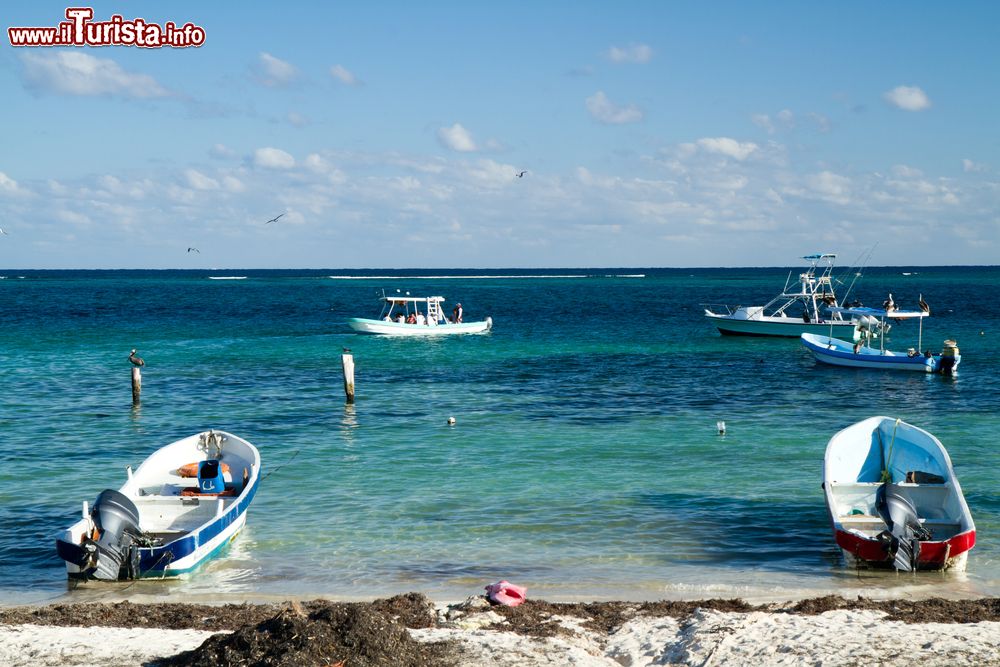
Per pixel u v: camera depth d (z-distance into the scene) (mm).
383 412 35875
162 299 138000
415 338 68688
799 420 33938
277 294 160750
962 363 52062
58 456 28328
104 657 13195
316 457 27922
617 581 17531
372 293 165375
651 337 68750
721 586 17219
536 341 65938
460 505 22594
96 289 182750
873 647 13289
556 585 17359
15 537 20406
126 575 17719
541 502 22766
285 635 12375
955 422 33531
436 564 18531
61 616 15188
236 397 39812
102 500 18297
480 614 15117
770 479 24828
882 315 54219
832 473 21656
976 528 20594
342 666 11938
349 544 19750
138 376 37281
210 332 74250
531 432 31656
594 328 77750
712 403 38000
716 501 22750
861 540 17812
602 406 37156
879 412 35750
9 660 13156
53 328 78000
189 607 15688
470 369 49750
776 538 20016
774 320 65375
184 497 20438
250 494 21000
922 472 21562
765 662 12992
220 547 19156
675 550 19266
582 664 12883
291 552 19297
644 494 23438
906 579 17609
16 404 37750
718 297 144125
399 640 12766
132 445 30000
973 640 13414
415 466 26672
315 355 56906
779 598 16562
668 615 15273
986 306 109188
